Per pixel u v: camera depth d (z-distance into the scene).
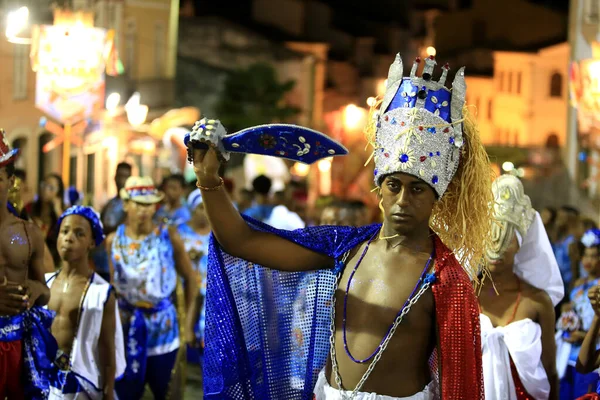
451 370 3.49
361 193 40.50
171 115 22.00
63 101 13.04
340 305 3.73
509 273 5.72
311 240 3.81
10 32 12.80
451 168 3.63
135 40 23.36
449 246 3.84
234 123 39.56
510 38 52.78
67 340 6.17
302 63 47.59
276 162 25.88
